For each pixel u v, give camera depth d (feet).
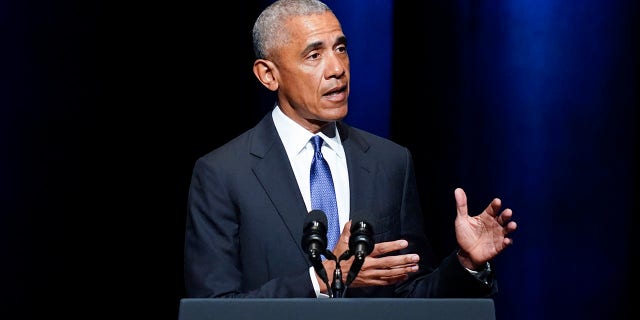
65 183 45.37
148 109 45.85
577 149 46.52
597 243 46.62
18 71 44.73
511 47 46.65
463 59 46.70
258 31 28.84
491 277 27.04
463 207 26.76
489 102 46.80
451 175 46.62
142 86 45.78
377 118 46.55
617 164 46.39
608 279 46.75
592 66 46.42
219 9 45.73
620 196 46.39
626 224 46.34
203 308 19.69
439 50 46.68
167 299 46.60
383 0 46.57
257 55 29.14
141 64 45.73
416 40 46.70
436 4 46.73
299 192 28.14
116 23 45.57
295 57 27.78
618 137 46.34
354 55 46.60
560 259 46.91
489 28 46.78
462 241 26.61
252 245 27.76
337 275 23.11
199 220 28.19
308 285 25.80
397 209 29.17
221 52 45.75
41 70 44.98
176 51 45.78
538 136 46.62
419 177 46.57
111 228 45.93
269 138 28.89
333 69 27.61
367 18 46.60
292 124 28.94
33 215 45.06
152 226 46.24
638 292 46.32
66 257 45.55
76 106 45.32
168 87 45.83
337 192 28.55
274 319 19.65
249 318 19.67
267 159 28.53
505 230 26.43
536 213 46.80
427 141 46.62
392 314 19.72
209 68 45.78
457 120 46.68
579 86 46.47
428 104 46.70
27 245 45.06
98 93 45.50
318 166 28.48
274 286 26.12
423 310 19.76
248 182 28.14
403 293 28.48
